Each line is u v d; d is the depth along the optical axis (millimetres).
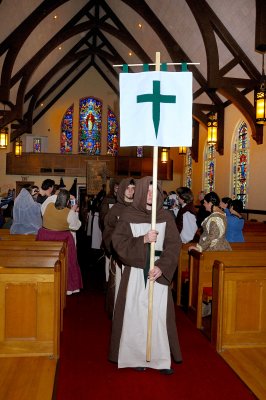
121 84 3133
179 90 3090
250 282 3838
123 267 3309
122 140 3123
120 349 3174
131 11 12727
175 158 19938
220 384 3076
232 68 10977
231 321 3814
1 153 19422
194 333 4281
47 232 5402
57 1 10633
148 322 3027
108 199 5535
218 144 13797
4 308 3521
